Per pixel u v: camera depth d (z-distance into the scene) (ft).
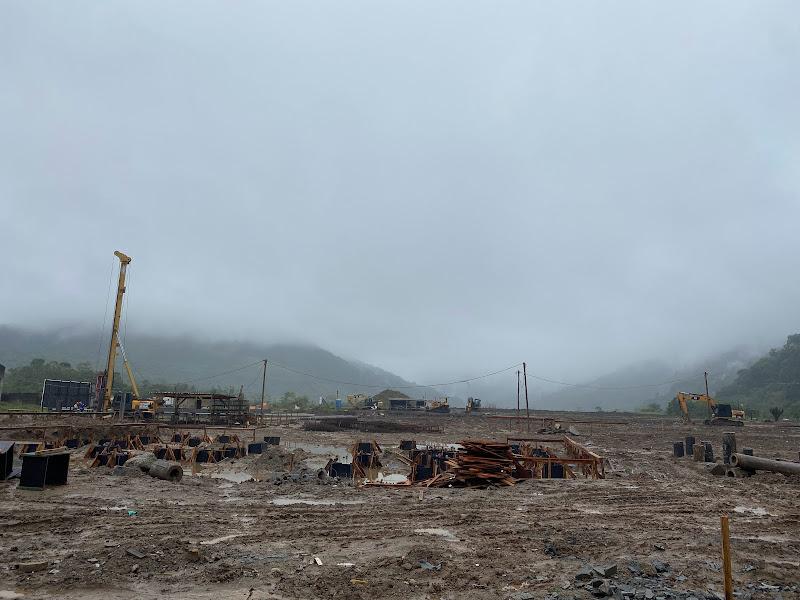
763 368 611.88
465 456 66.64
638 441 141.79
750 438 152.76
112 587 26.99
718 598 27.09
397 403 317.63
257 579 28.68
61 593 26.16
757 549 36.52
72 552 32.63
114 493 52.65
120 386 347.77
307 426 181.27
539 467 74.95
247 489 57.93
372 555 33.73
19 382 330.13
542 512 47.73
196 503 49.44
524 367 224.53
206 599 25.79
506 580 29.55
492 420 241.14
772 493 58.95
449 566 31.53
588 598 26.89
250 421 190.29
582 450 79.71
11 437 112.88
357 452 88.53
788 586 29.45
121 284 200.85
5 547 33.78
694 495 57.00
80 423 150.71
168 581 28.07
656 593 27.55
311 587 27.58
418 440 142.00
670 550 36.06
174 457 92.48
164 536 37.19
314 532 39.34
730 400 570.87
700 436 159.53
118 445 99.45
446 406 295.89
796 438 152.46
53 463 55.36
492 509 48.52
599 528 41.98
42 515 42.52
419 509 47.93
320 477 66.59
